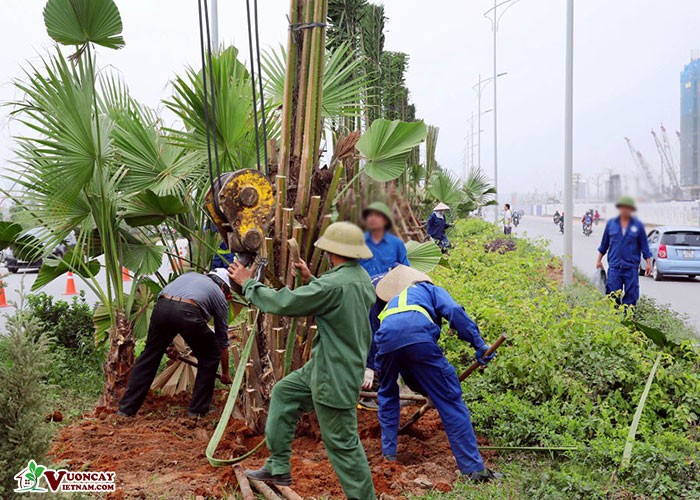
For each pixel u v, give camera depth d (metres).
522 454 5.09
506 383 6.16
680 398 5.90
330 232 3.94
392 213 3.97
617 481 4.52
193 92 5.59
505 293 8.78
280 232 5.07
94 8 5.58
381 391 5.00
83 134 5.71
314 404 3.94
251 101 5.78
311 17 5.10
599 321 6.73
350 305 3.85
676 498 4.25
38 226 6.02
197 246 7.30
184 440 5.41
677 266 18.64
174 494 4.27
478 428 5.53
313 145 5.21
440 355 4.69
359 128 6.93
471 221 24.33
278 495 4.32
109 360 6.27
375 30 13.63
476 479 4.56
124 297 6.64
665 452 4.65
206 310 5.84
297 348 5.33
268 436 4.15
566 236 12.62
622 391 6.03
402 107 17.30
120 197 6.24
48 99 5.64
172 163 6.49
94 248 6.73
